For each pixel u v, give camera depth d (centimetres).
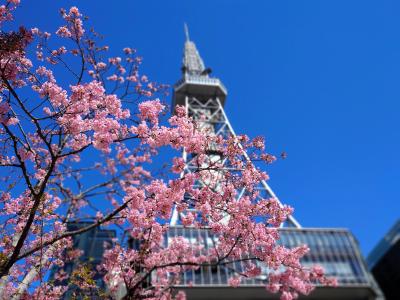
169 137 1184
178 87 9619
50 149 1122
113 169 2197
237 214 1340
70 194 1798
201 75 10662
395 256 8906
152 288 1780
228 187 1334
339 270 6394
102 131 1171
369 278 6481
